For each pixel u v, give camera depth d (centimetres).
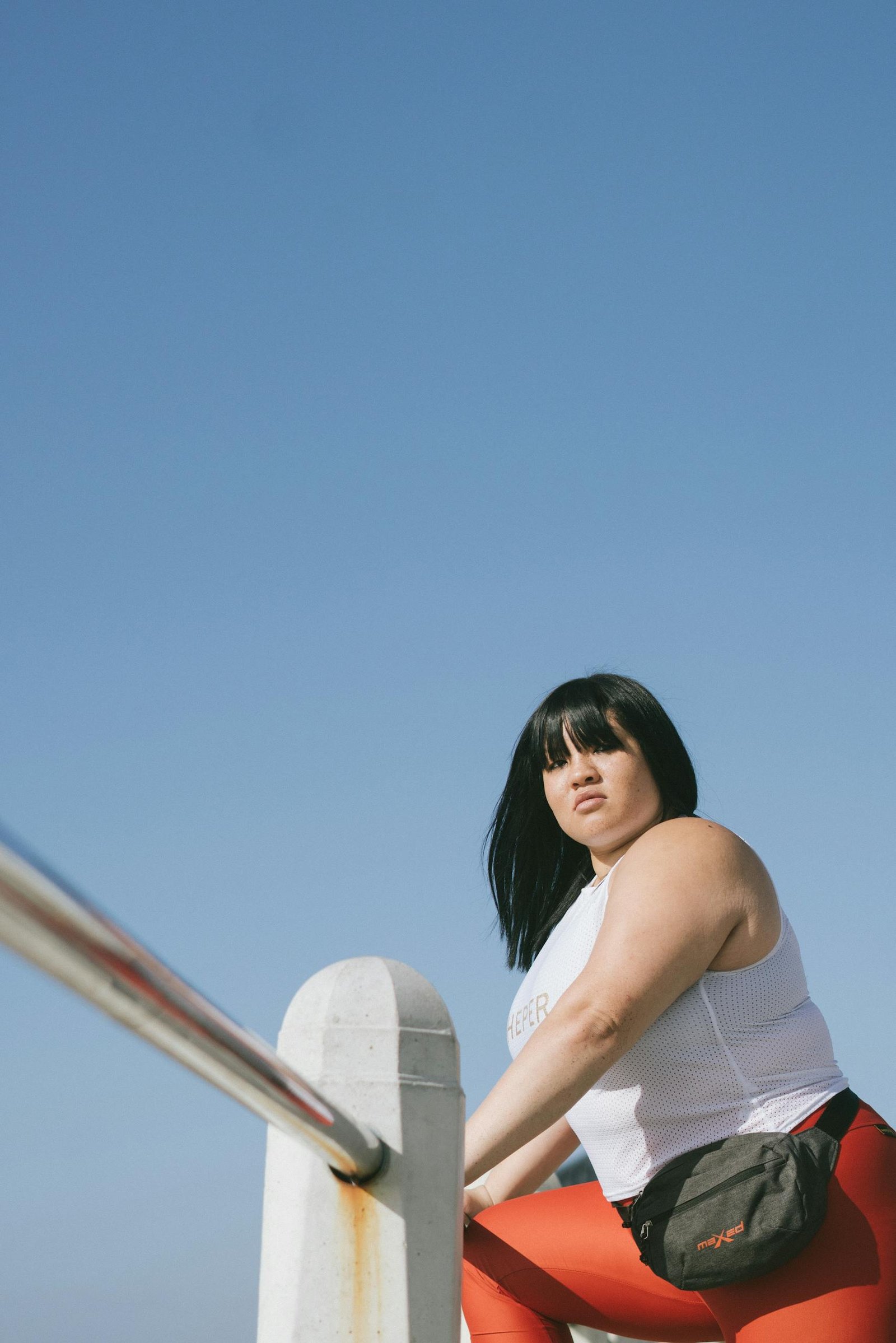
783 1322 190
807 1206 189
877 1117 211
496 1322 234
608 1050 196
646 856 215
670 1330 226
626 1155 214
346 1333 145
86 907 76
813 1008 221
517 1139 191
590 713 245
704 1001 209
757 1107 206
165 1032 93
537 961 252
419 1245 149
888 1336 187
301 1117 123
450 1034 161
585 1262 225
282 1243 151
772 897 218
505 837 273
